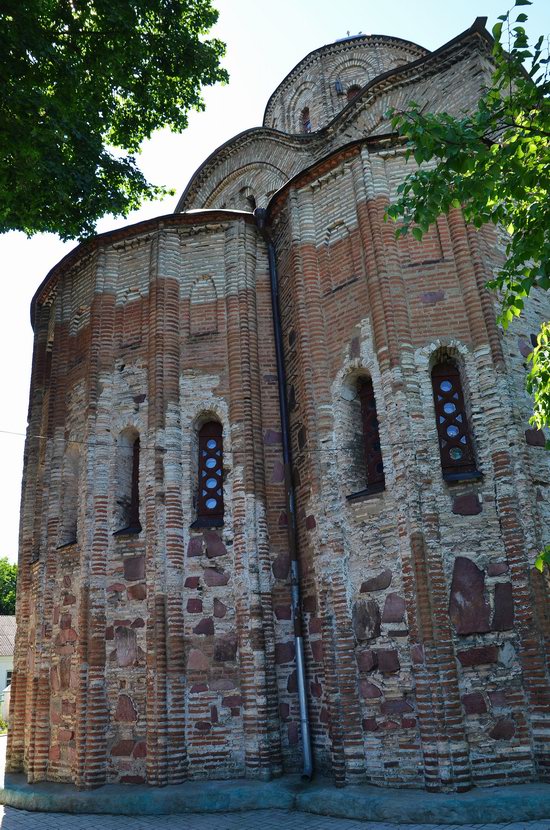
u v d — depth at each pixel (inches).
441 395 468.1
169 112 570.3
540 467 434.3
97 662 501.7
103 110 526.9
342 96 880.9
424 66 645.9
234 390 549.0
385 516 440.1
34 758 519.5
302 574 498.9
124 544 526.6
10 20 406.9
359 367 484.4
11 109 410.0
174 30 526.6
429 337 467.2
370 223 498.6
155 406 547.5
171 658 482.3
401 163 518.9
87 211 491.5
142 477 538.0
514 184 295.3
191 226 608.4
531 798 346.9
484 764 378.0
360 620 435.8
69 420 611.8
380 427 456.4
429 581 408.8
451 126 295.3
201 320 582.2
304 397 504.7
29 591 627.5
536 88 291.7
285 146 764.0
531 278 291.0
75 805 453.1
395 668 413.1
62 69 438.6
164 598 494.9
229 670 483.8
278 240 592.7
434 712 384.8
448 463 450.9
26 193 440.5
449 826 346.9
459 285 475.5
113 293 610.5
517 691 388.2
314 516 481.7
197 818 413.4
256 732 460.8
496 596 405.7
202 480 548.4
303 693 469.1
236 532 509.7
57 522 582.6
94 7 464.4
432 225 494.9
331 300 516.1
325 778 443.2
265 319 585.9
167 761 458.6
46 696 536.1
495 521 419.2
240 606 490.9
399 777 395.2
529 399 453.7
